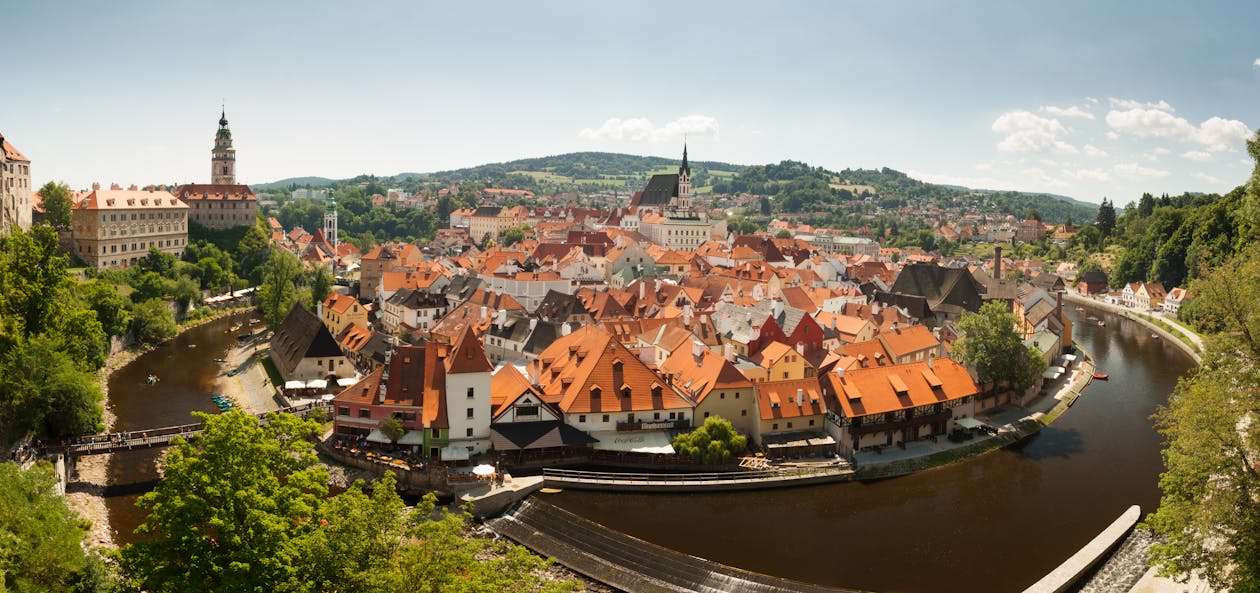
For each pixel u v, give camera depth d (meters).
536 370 129.25
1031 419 130.62
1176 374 172.75
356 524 49.75
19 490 60.78
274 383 147.62
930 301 199.12
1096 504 100.19
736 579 79.75
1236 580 60.41
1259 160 106.25
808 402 112.81
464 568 51.00
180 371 160.12
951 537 90.88
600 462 107.56
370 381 112.81
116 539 84.69
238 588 49.78
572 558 83.88
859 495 101.94
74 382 109.06
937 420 119.12
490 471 97.31
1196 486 65.00
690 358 123.75
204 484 53.72
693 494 100.25
